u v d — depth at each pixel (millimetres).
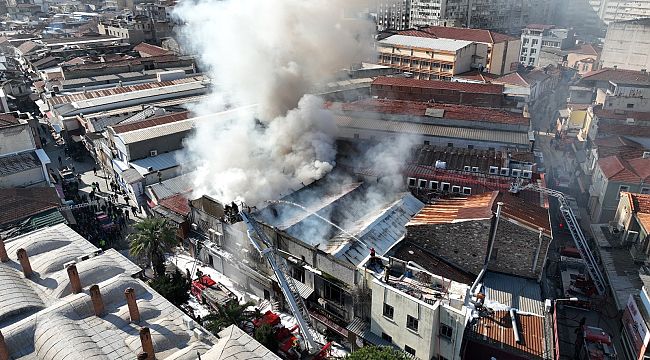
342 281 34406
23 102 96625
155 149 61531
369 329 33500
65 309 30172
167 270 44062
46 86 92688
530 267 35625
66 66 97062
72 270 31828
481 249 35844
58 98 81438
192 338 29672
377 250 39219
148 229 40656
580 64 114375
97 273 34406
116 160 63156
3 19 184875
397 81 78125
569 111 81125
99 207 56844
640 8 174375
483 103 72062
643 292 34312
